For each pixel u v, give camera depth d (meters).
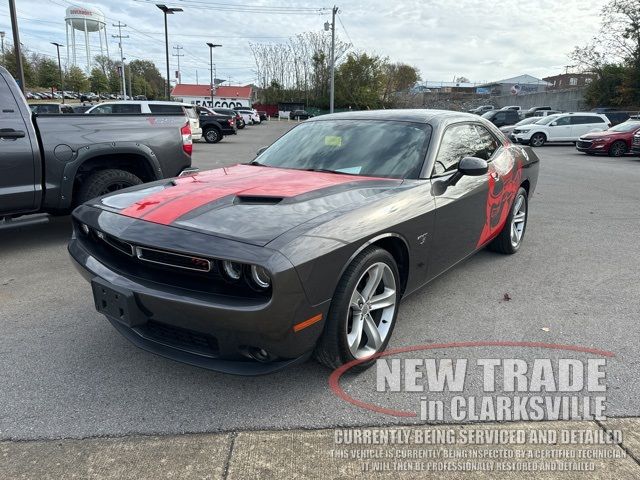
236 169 3.79
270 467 2.15
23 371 2.91
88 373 2.89
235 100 73.75
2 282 4.37
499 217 4.64
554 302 3.99
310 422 2.46
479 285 4.36
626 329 3.50
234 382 2.80
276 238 2.33
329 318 2.57
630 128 19.06
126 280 2.55
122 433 2.37
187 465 2.16
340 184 3.15
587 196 9.38
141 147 5.71
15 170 4.80
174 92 78.12
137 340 2.69
